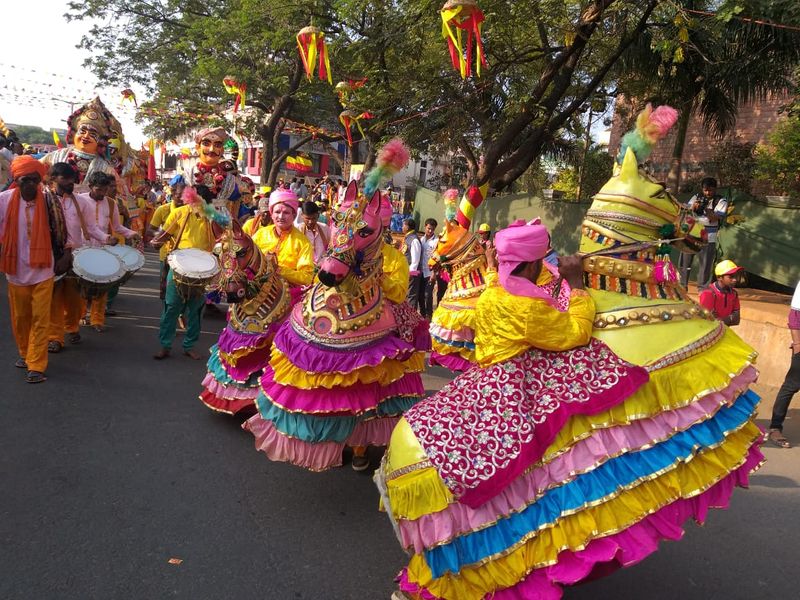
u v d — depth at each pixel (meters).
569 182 23.09
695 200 9.93
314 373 3.98
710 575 3.62
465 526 2.58
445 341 6.14
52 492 3.95
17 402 5.32
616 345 2.71
